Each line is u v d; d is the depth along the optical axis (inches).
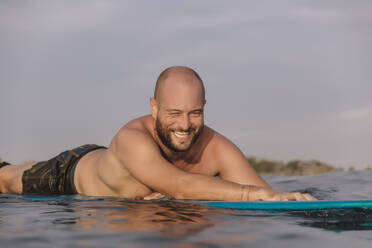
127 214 102.8
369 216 103.1
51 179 176.6
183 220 94.0
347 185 201.6
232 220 95.4
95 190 159.9
